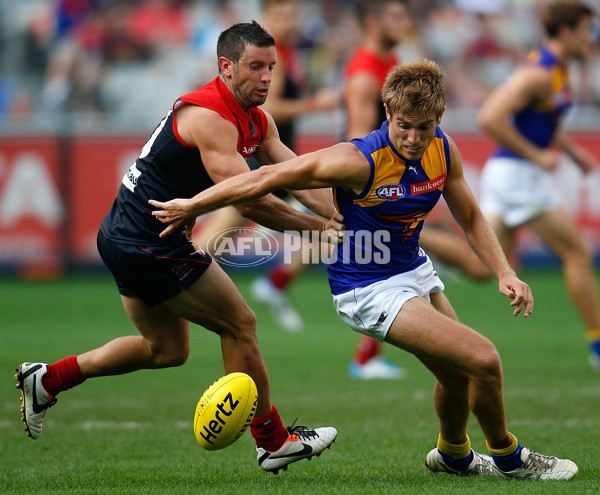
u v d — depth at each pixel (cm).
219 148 1616
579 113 6106
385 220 1564
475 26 6662
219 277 1673
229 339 1700
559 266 5838
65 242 5519
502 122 3052
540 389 2709
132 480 1648
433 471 1714
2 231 5472
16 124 5425
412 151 1497
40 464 1811
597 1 6188
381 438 2064
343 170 1503
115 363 1789
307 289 5672
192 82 6362
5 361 3164
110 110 6269
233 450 1969
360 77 2889
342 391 2733
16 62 6328
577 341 3778
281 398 2612
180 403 2572
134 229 1656
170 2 6612
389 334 1558
